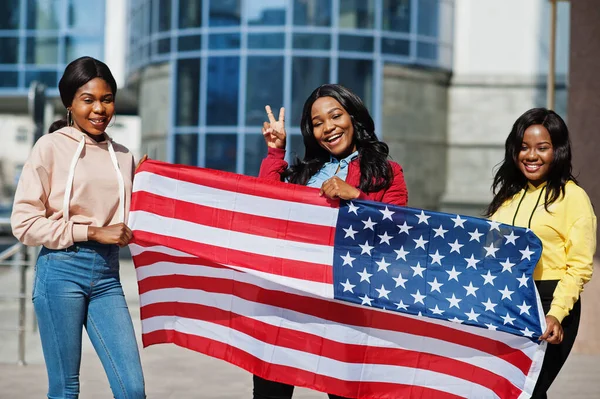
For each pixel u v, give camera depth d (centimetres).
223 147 2269
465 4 2448
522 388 438
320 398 698
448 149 2453
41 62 2681
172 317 482
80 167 426
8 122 2933
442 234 450
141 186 459
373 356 461
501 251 441
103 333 419
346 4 2244
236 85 2256
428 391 456
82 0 2684
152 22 2389
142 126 2450
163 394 704
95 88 428
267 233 465
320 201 462
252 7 2247
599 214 893
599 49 895
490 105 2441
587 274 427
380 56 2269
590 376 777
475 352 450
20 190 417
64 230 411
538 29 2425
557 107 2398
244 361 471
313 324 466
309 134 472
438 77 2405
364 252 458
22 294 849
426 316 445
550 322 422
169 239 460
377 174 453
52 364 421
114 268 431
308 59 2230
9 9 2688
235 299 475
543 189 444
